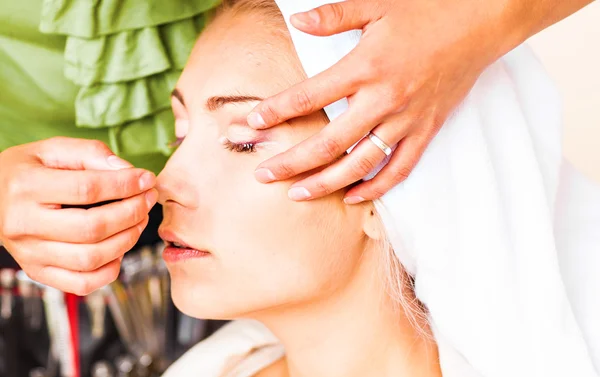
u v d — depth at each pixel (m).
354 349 0.93
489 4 0.79
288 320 0.92
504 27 0.81
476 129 0.85
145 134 1.28
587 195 1.01
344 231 0.89
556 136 0.94
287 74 0.88
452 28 0.78
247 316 0.92
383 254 0.92
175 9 1.17
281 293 0.88
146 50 1.18
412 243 0.88
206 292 0.90
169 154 1.29
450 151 0.85
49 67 1.21
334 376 0.94
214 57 0.91
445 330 0.89
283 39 0.89
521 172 0.87
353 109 0.78
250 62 0.89
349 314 0.92
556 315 0.86
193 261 0.90
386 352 0.94
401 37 0.76
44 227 0.83
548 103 0.94
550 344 0.87
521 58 0.94
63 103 1.24
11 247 0.89
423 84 0.78
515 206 0.87
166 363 1.68
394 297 0.93
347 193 0.87
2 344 1.61
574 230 0.98
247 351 1.12
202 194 0.88
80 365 1.66
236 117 0.88
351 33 0.83
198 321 1.68
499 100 0.88
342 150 0.79
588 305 0.94
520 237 0.87
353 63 0.76
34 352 1.64
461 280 0.87
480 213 0.85
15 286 1.59
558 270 0.87
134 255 1.56
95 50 1.17
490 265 0.85
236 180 0.88
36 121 1.26
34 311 1.62
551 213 0.92
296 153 0.80
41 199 0.83
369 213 0.90
